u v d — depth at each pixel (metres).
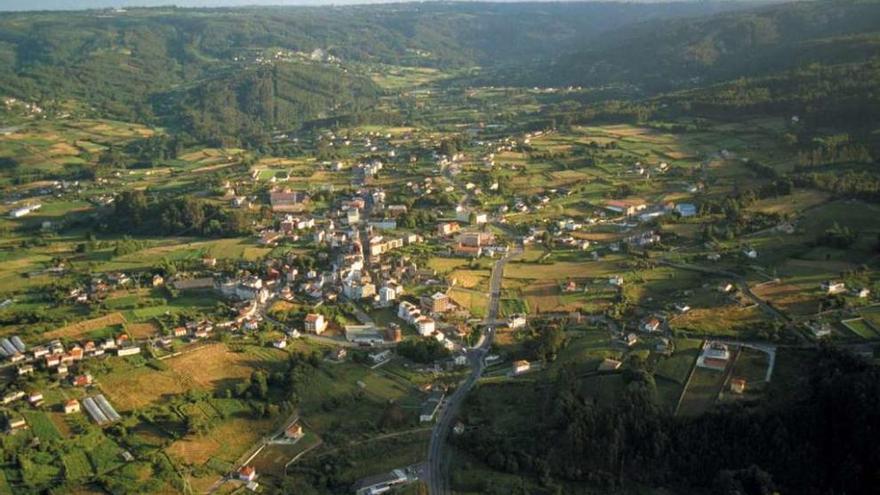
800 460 173.75
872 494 164.88
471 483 176.88
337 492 175.88
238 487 177.00
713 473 175.75
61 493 171.25
